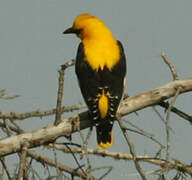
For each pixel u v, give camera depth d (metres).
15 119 11.34
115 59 12.42
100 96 11.27
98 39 12.81
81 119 11.00
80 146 10.24
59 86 10.38
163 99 11.19
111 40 12.95
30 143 10.64
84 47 12.78
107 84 11.76
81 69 12.26
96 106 11.05
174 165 10.02
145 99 11.14
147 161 10.34
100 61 12.24
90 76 12.01
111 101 11.13
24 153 9.83
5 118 11.21
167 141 8.81
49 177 9.84
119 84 11.97
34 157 10.71
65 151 11.56
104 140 10.93
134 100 11.15
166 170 8.52
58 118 10.72
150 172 8.69
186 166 10.02
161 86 11.22
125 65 12.62
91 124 11.04
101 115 11.00
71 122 10.80
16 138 10.59
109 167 8.88
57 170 9.24
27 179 9.90
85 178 10.27
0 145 10.55
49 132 10.68
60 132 10.75
